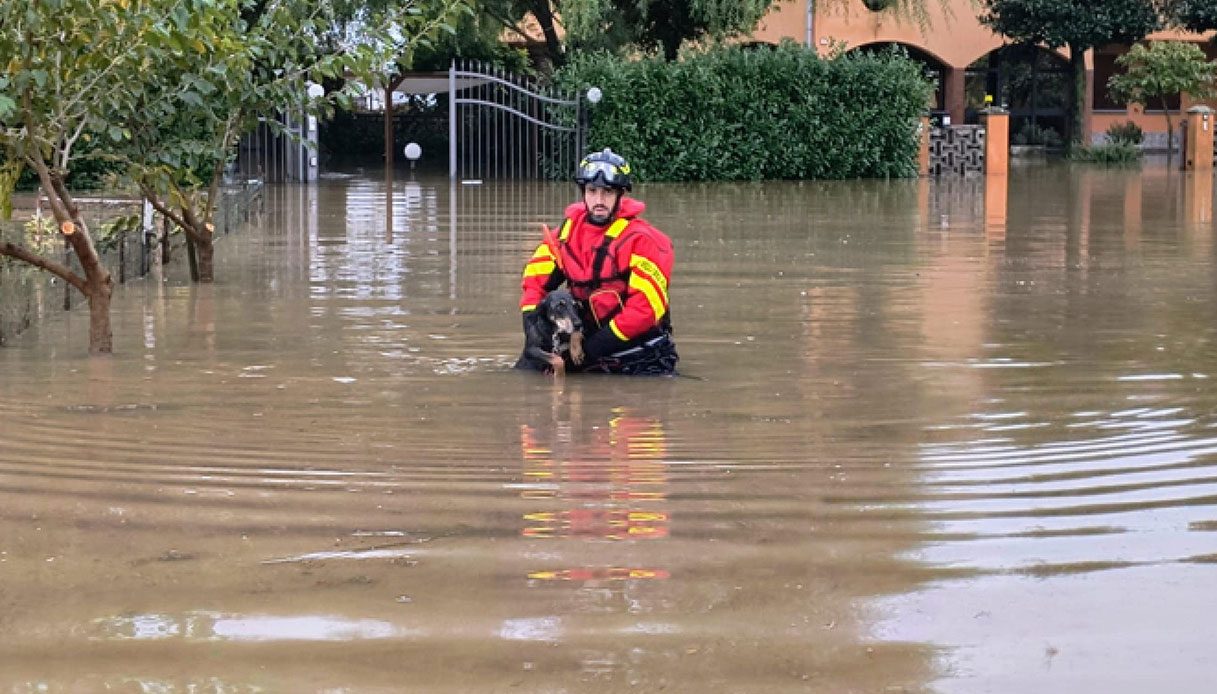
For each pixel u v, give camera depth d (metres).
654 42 27.95
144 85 8.42
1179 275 11.05
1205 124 30.03
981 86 40.38
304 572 3.88
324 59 9.68
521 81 25.94
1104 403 6.18
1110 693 3.14
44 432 5.48
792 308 9.11
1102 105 41.25
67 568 3.90
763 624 3.53
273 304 9.07
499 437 5.49
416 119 32.66
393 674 3.22
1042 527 4.32
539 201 19.17
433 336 7.86
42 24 6.89
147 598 3.68
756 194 21.81
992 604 3.67
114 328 8.08
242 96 9.37
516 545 4.13
